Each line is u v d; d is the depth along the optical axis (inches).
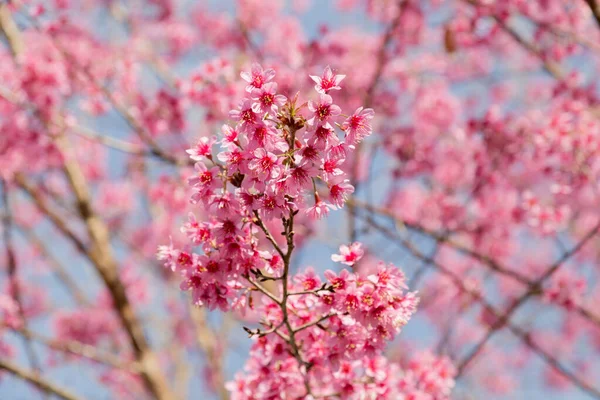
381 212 263.9
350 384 123.0
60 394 243.4
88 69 268.7
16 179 294.8
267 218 95.4
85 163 374.0
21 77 253.6
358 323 110.0
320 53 301.7
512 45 348.2
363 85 323.0
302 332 119.0
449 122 323.6
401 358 282.7
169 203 283.6
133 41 330.6
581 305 250.2
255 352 122.7
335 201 99.3
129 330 272.1
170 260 104.3
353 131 95.4
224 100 238.8
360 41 339.9
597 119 247.9
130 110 265.9
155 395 259.1
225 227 100.3
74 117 262.8
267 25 370.0
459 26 310.3
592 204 270.5
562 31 263.9
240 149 95.7
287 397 124.8
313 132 92.5
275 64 282.8
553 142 226.2
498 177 275.7
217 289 105.0
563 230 257.6
